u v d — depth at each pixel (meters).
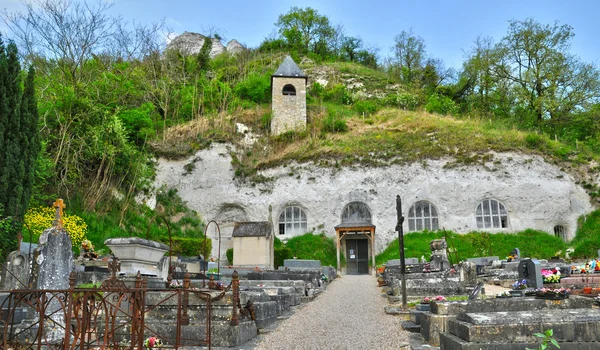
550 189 34.72
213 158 37.72
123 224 27.88
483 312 6.95
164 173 36.94
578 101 44.41
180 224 35.44
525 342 5.80
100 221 25.52
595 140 42.12
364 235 35.59
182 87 47.56
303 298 15.52
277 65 65.25
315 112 46.12
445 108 51.72
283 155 38.22
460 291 14.08
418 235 34.38
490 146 36.28
